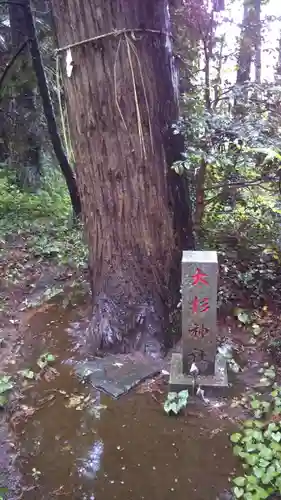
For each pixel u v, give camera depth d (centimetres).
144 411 305
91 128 330
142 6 309
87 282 502
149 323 358
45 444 281
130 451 274
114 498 244
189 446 276
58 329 415
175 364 338
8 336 407
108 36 308
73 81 326
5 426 296
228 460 264
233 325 404
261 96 414
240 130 348
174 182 354
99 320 367
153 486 250
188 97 426
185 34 449
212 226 523
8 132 905
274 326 393
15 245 632
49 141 919
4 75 720
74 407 312
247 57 483
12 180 897
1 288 504
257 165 405
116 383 328
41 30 727
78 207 730
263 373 340
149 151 332
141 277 356
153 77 323
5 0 732
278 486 238
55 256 591
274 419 290
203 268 298
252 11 493
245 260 470
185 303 308
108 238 354
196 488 247
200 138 359
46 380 341
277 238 408
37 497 245
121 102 320
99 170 339
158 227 348
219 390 314
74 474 259
